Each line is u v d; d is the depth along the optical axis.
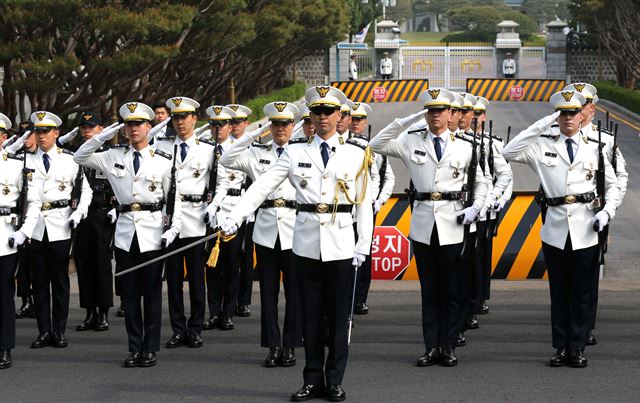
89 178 21.38
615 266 27.75
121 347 19.83
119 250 18.52
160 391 16.41
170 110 21.20
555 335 17.97
